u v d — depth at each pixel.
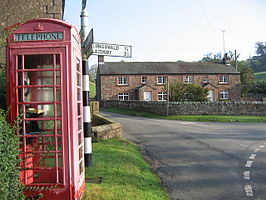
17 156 3.79
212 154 8.58
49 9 10.50
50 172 4.31
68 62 3.95
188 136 12.43
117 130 11.09
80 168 4.59
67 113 3.95
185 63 46.19
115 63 44.03
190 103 25.31
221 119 21.56
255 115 25.47
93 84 68.94
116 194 4.60
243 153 8.77
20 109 3.93
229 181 5.88
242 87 48.59
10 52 3.93
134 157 7.48
